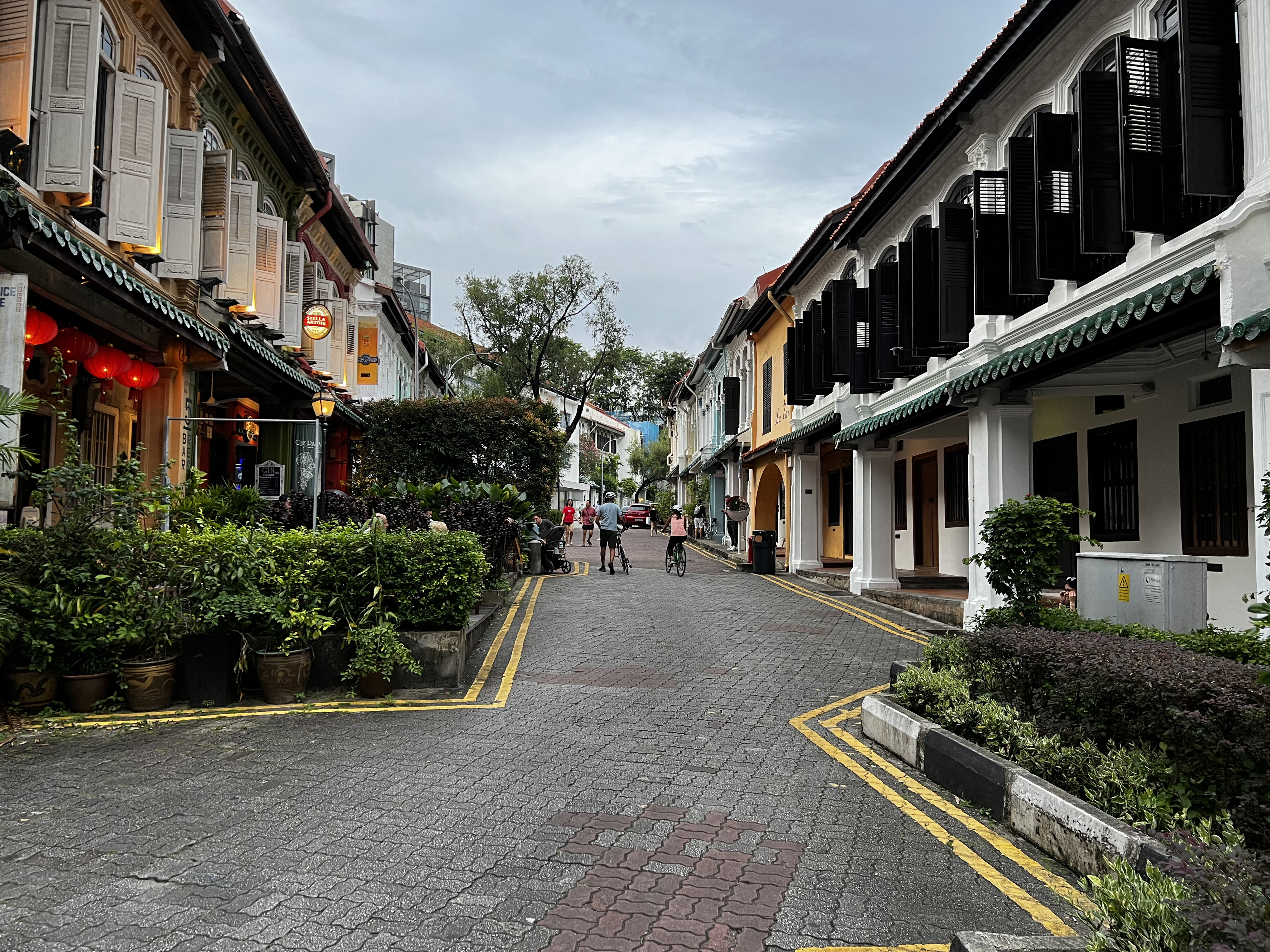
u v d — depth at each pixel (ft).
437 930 10.96
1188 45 23.41
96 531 23.02
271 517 41.83
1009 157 32.40
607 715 22.84
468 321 118.83
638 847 13.87
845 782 17.56
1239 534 29.19
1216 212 24.86
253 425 53.16
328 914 11.32
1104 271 29.96
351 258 67.56
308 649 24.52
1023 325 34.94
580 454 228.22
